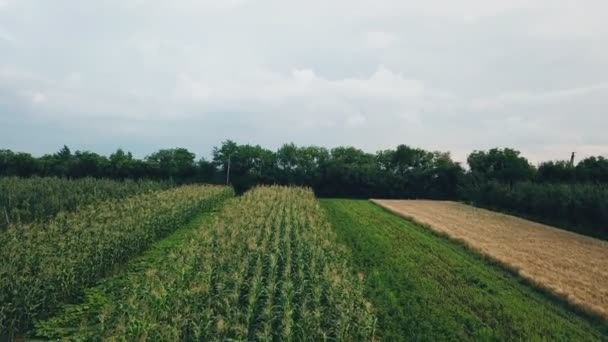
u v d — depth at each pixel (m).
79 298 18.98
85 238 22.67
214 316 15.72
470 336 17.17
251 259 22.88
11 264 17.77
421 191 93.69
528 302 21.75
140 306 16.03
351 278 20.58
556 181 73.69
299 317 16.80
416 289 22.50
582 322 19.47
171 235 33.94
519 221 54.50
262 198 50.00
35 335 15.49
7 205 36.84
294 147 96.06
